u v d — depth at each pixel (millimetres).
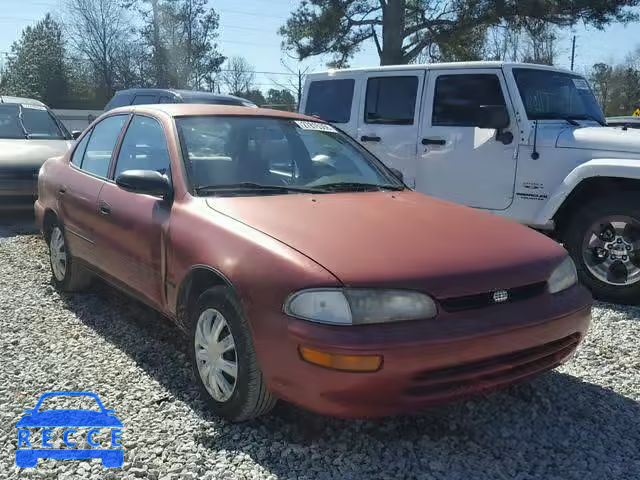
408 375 2779
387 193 4262
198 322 3451
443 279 2934
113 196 4449
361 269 2889
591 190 5809
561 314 3201
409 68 7109
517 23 24422
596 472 2941
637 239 5488
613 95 47375
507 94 6281
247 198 3791
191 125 4246
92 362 4070
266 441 3145
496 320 2969
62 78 50000
